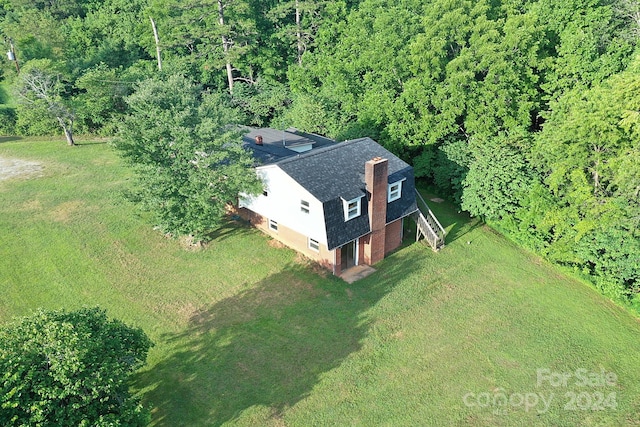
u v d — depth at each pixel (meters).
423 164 35.25
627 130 23.53
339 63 40.31
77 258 27.45
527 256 28.67
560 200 27.44
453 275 26.59
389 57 35.72
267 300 24.16
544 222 26.61
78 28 58.53
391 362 20.50
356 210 25.98
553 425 17.89
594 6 37.56
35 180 38.00
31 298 24.12
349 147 29.28
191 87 30.64
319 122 40.12
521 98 34.34
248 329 22.16
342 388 19.17
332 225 25.03
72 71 52.62
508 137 31.45
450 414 18.20
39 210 32.84
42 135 51.00
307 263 27.09
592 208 24.47
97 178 38.50
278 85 50.81
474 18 35.31
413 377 19.77
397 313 23.42
